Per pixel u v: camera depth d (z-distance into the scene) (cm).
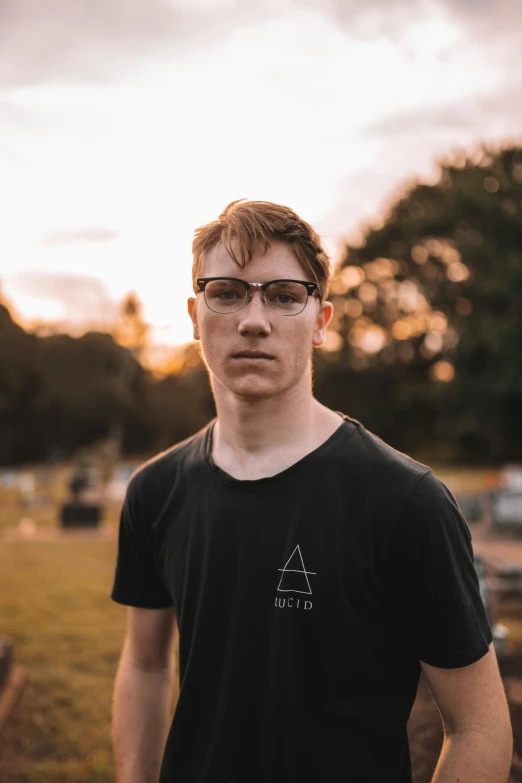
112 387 6450
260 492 157
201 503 166
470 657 141
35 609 796
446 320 3988
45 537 1539
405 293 4103
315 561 148
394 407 4031
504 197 3850
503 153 4031
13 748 427
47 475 3394
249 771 148
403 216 4075
